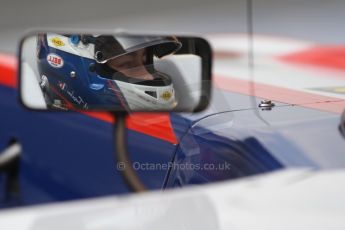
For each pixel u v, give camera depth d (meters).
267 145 5.46
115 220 4.46
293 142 5.46
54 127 12.27
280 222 4.15
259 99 7.03
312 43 17.66
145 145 6.73
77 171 10.99
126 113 6.84
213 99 6.91
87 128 10.58
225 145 5.71
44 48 6.91
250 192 4.65
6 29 17.31
